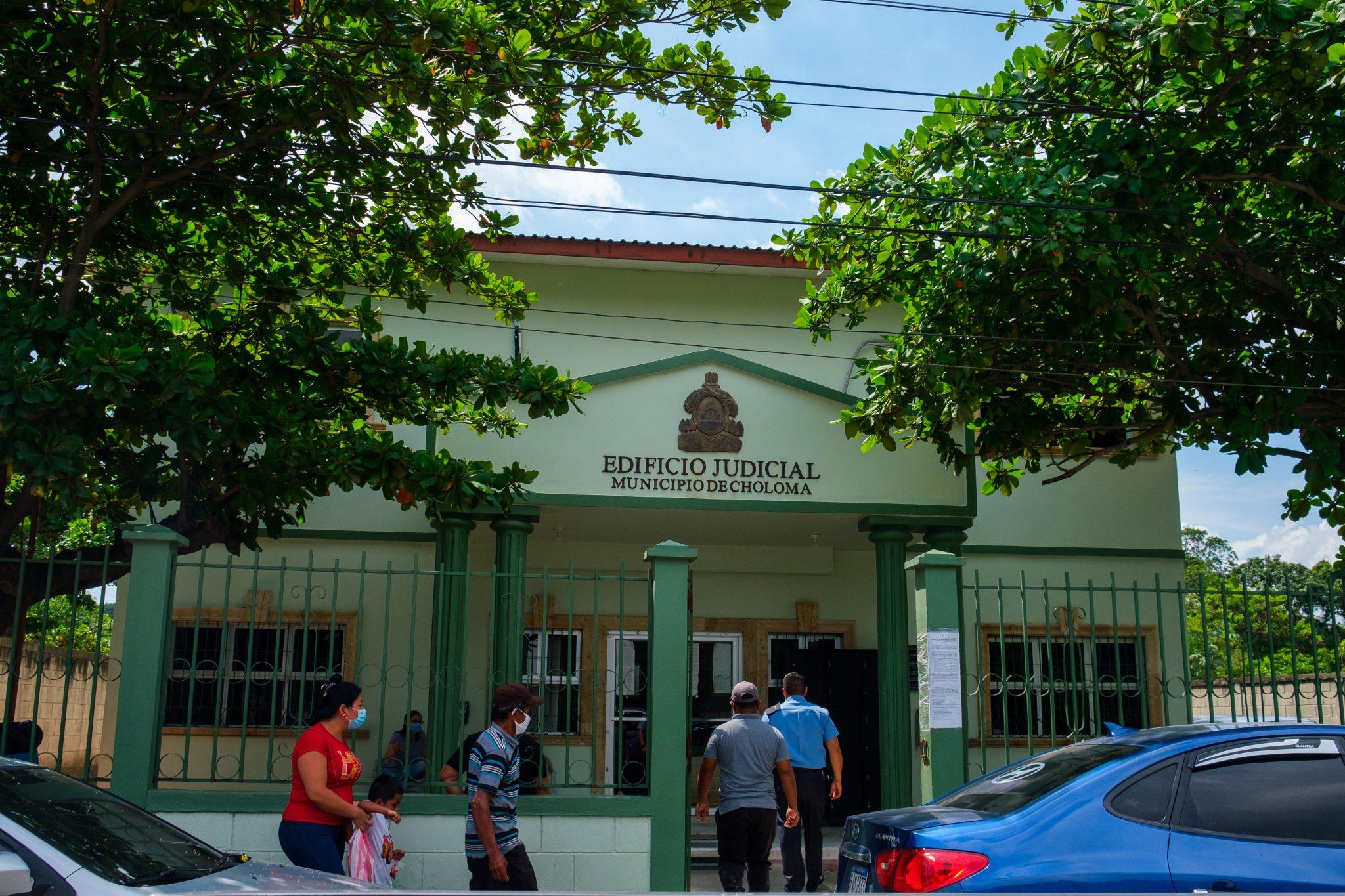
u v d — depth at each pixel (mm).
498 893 4316
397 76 8445
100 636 7703
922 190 10617
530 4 8938
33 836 4883
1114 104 10180
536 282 15297
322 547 13906
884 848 5570
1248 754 5590
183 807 7625
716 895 4902
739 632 15516
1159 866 5227
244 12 8469
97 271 10344
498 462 12758
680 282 15578
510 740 7184
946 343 11023
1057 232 9672
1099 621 14914
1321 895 4848
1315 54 8617
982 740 8859
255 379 9617
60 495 7770
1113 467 15320
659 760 8125
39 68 8867
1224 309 10992
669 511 13086
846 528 14195
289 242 10641
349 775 6992
